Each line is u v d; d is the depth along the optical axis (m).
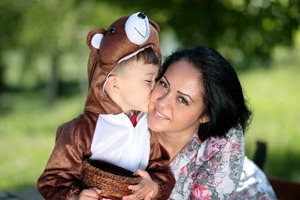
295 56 12.16
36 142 8.00
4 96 13.58
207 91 1.98
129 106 1.93
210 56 2.01
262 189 2.43
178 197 2.17
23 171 6.38
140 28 1.81
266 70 11.50
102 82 1.88
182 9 4.77
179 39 4.95
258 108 8.98
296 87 10.15
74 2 7.01
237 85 2.07
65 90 13.31
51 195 1.83
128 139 1.91
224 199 2.13
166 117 1.95
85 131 1.88
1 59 14.04
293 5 4.48
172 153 2.17
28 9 9.85
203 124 2.11
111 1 5.29
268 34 4.69
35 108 11.61
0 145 7.80
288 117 8.32
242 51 4.81
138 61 1.85
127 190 1.80
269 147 6.99
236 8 4.70
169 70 1.99
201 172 2.13
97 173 1.76
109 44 1.85
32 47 10.39
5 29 10.15
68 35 9.96
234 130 2.14
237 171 2.12
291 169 6.27
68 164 1.86
